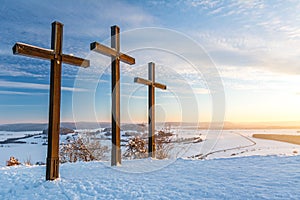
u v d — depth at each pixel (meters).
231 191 3.18
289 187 3.22
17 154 8.30
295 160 5.42
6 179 4.24
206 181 3.79
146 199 3.05
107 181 3.99
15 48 3.88
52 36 4.39
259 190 3.15
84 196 3.26
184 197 3.06
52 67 4.31
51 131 4.17
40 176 4.44
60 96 4.34
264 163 5.19
